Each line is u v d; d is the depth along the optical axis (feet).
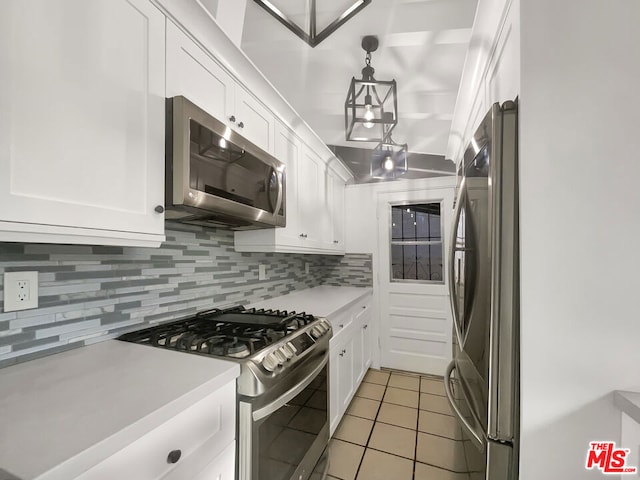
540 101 3.01
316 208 8.42
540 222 3.02
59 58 2.56
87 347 3.71
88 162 2.77
